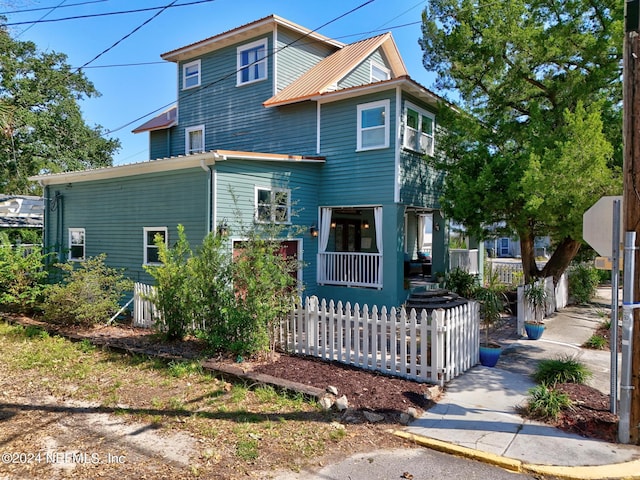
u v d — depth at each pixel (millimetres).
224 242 9531
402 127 12109
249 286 7215
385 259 12117
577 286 13828
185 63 17234
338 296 13000
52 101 27859
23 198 22438
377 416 5094
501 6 10320
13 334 9375
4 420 5141
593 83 9398
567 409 5230
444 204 11047
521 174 9070
